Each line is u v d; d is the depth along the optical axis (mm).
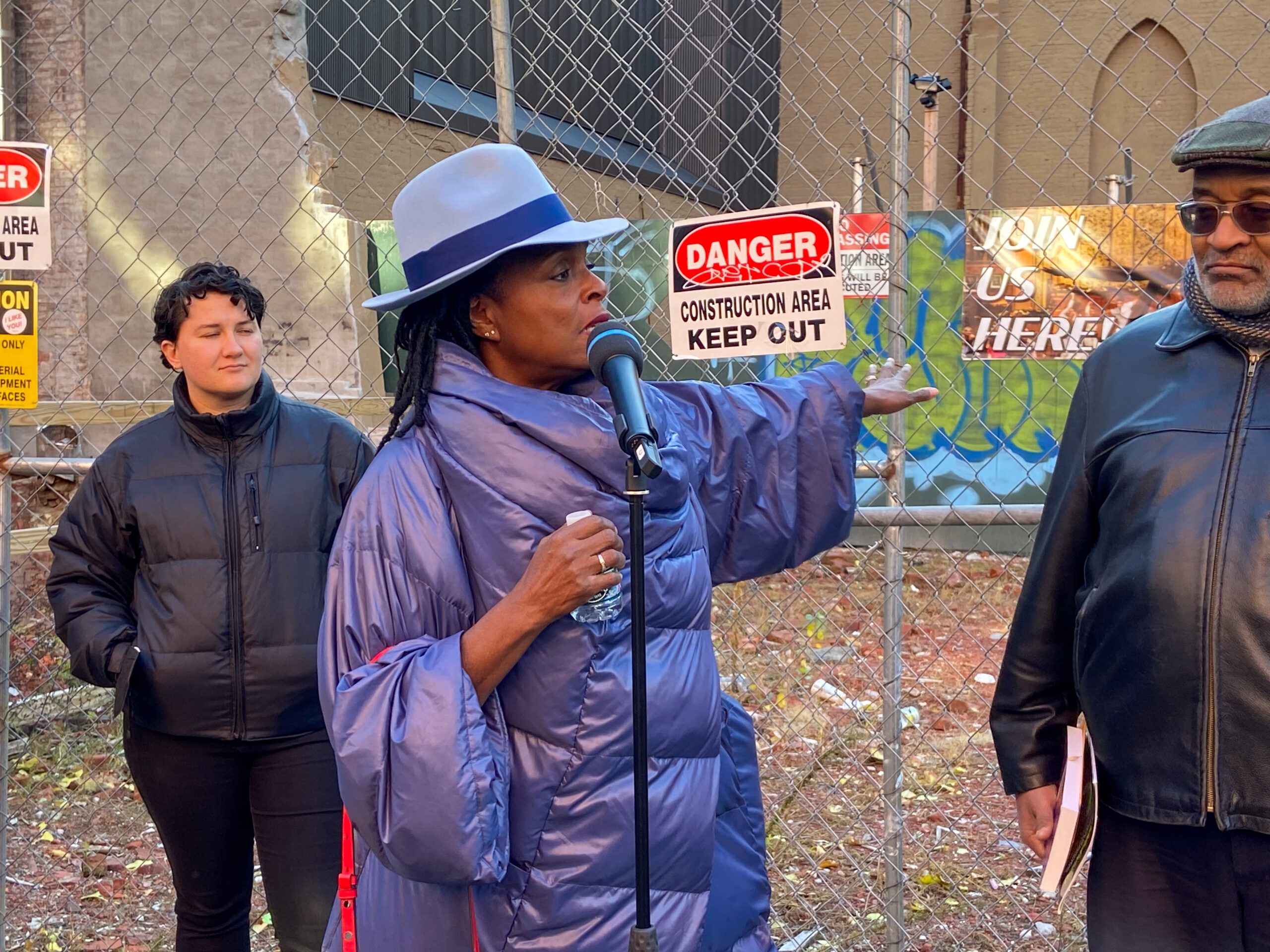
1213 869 1744
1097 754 1876
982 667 6270
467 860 1585
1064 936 3354
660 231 7332
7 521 3379
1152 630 1739
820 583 7500
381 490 1779
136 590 2689
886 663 2854
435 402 1803
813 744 4965
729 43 11070
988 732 5281
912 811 4418
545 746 1710
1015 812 4367
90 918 3834
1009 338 7145
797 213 2578
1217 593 1687
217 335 2621
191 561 2602
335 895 2637
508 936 1711
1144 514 1771
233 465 2656
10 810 4695
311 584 2645
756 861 1953
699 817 1750
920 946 3359
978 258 7160
